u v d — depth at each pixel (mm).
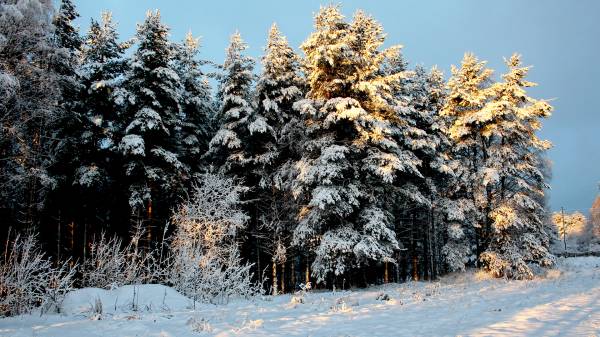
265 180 24078
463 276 26156
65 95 23062
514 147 27562
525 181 27250
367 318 10922
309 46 22016
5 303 11664
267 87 25484
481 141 28188
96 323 10008
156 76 23844
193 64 29016
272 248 25328
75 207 24250
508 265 24391
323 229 21672
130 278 15523
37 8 17031
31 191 19594
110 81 23406
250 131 23281
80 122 23734
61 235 24578
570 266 34906
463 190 29203
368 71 22250
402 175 25609
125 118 24188
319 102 21797
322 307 13664
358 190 21172
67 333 8852
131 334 8773
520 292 16797
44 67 19969
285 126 24297
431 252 28969
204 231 20375
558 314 10805
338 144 22031
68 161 23953
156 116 22312
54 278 13633
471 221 28156
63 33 22703
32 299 12484
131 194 22484
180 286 16125
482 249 27797
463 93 27562
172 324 10094
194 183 25953
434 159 27328
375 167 21047
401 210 29438
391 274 32219
